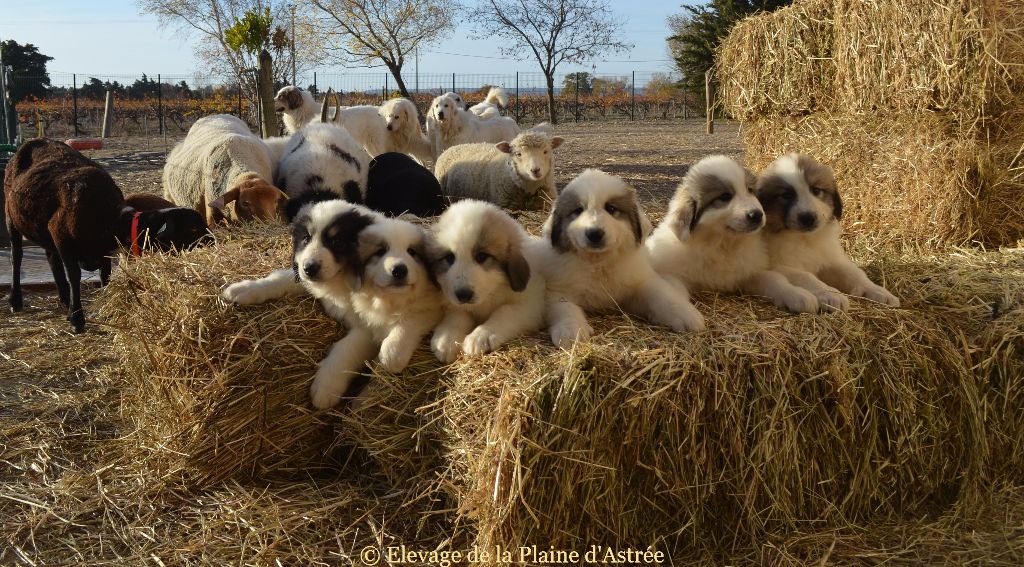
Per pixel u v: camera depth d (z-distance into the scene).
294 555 1.20
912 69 2.28
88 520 1.33
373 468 1.42
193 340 1.38
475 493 1.13
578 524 1.15
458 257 1.32
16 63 17.61
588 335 1.26
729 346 1.24
